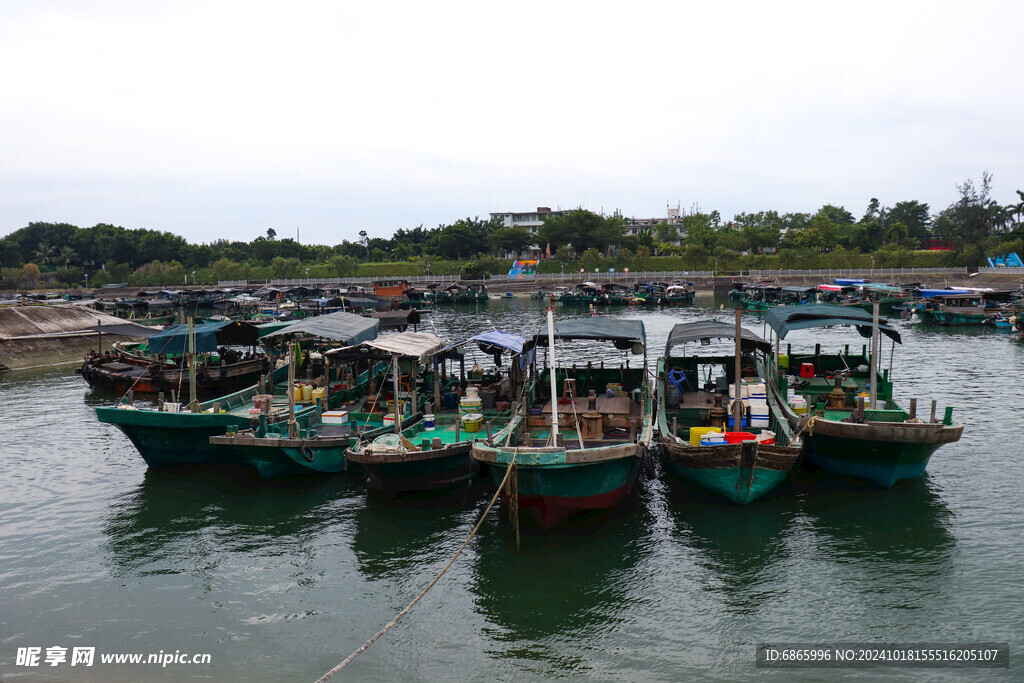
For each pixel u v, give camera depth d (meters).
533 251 155.88
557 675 13.22
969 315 61.84
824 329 61.81
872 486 20.75
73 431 30.55
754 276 122.69
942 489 21.05
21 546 18.81
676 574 16.48
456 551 17.83
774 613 14.93
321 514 20.17
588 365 27.75
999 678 12.82
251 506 20.92
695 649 13.84
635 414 23.38
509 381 26.70
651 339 55.62
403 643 14.27
